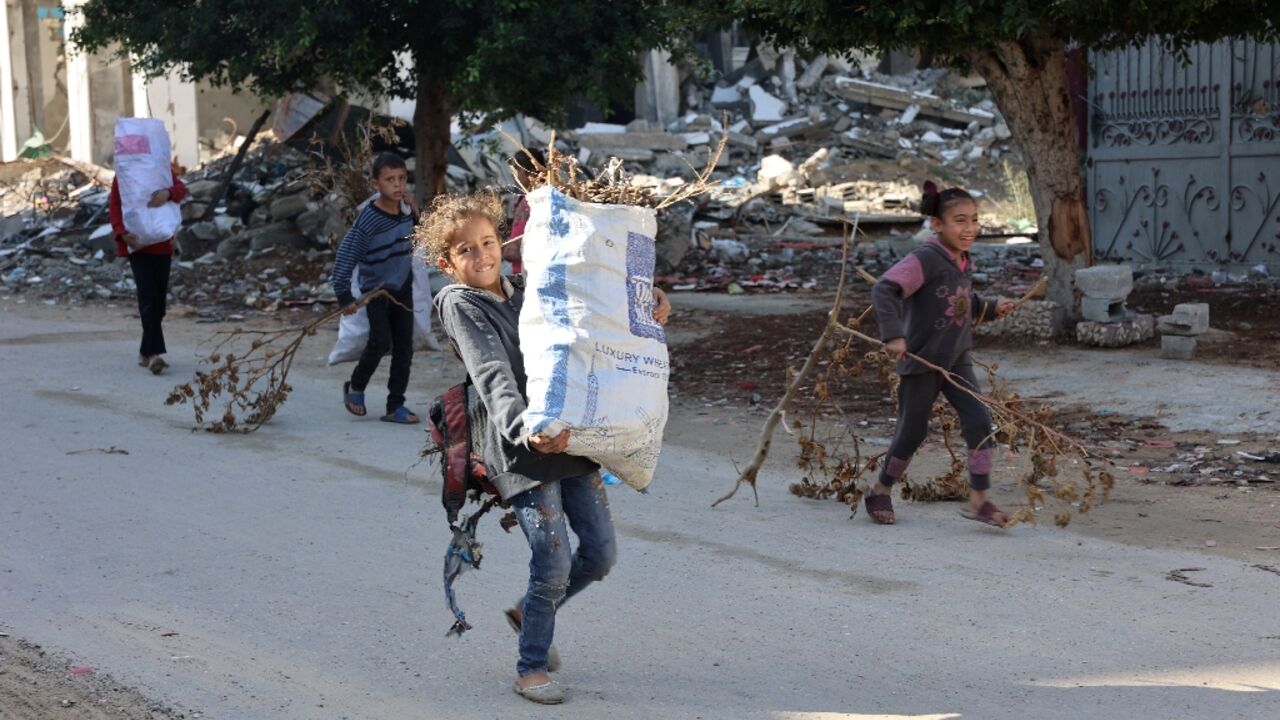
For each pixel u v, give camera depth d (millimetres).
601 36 13203
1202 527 5918
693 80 28875
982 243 19125
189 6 14414
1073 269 10781
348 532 6086
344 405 9375
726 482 7008
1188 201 15117
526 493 3932
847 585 5195
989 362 10102
